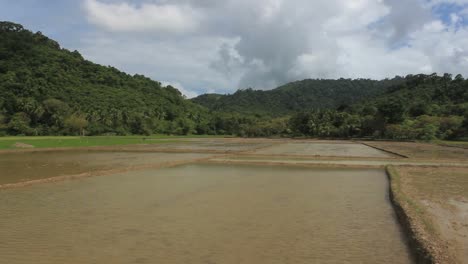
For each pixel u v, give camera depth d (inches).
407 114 4586.6
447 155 1765.5
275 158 1547.7
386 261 379.6
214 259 381.1
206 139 4160.9
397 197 672.4
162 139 3747.5
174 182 897.5
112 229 488.1
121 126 4453.7
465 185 855.7
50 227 497.7
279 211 595.5
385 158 1565.0
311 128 4815.5
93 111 4532.5
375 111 4643.2
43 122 4042.8
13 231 478.9
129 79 6815.9
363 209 615.5
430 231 458.9
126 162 1392.7
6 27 6063.0
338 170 1154.0
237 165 1289.4
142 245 424.2
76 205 633.0
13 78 4581.7
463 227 497.0
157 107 5812.0
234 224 515.8
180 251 404.5
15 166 1259.8
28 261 374.3
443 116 4153.5
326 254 398.3
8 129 3545.8
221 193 751.7
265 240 444.8
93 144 2519.7
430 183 884.0
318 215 571.2
